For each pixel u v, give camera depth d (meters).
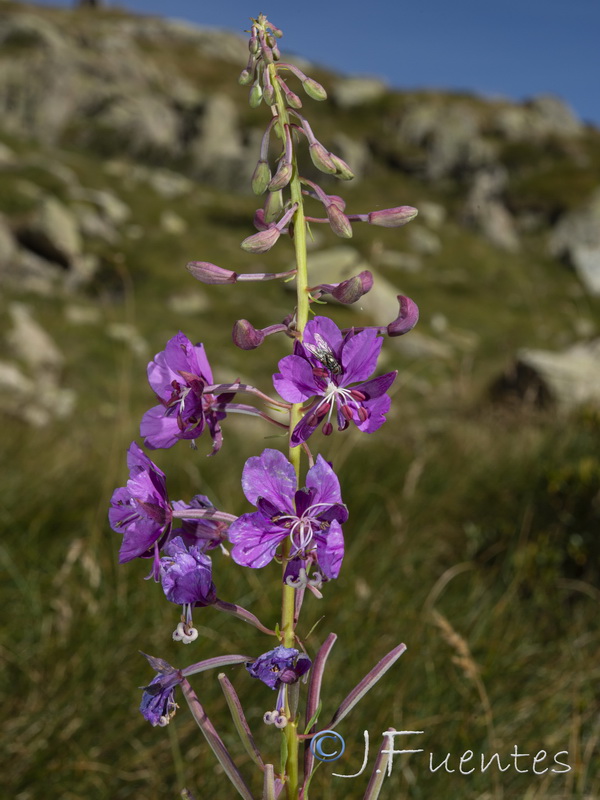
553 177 35.66
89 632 3.05
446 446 6.07
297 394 1.13
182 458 5.36
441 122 36.53
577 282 28.84
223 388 1.20
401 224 1.24
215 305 19.09
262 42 1.23
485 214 31.98
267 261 22.31
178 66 38.09
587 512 4.44
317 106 37.31
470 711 2.86
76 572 3.54
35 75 30.34
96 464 5.06
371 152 35.59
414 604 3.60
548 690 2.99
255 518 1.09
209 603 1.15
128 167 29.28
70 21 37.34
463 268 26.91
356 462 5.30
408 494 4.23
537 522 4.51
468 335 20.56
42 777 2.56
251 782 2.57
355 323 15.27
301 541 1.08
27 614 3.22
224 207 27.56
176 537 1.18
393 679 2.95
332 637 1.19
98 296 18.83
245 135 33.41
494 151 37.06
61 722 2.73
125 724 2.79
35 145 27.83
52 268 19.05
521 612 3.66
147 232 23.41
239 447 6.78
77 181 25.58
